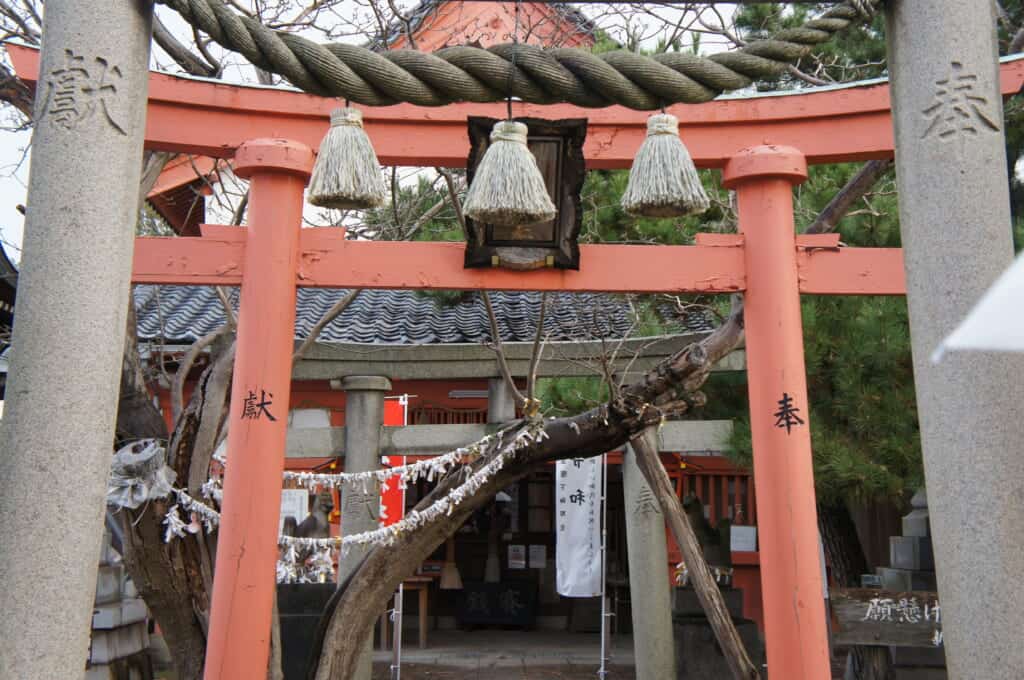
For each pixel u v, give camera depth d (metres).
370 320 11.12
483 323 10.69
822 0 2.99
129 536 5.41
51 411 2.57
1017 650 2.52
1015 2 7.30
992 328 1.60
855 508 10.89
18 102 6.28
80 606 2.56
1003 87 4.77
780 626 4.18
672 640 8.09
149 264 4.65
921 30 2.85
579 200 4.51
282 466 4.48
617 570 13.07
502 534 13.74
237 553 4.30
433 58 2.64
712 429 8.23
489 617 13.38
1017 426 2.62
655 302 8.26
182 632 5.56
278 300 4.57
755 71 2.72
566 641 12.62
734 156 4.77
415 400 10.52
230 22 2.57
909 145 2.86
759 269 4.62
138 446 5.53
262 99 5.07
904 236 2.90
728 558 9.35
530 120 4.26
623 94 2.66
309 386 10.45
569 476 9.28
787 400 4.43
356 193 2.93
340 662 5.21
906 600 6.84
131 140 2.79
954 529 2.65
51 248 2.64
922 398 2.79
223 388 5.66
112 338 2.69
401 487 8.47
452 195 5.66
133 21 2.81
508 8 7.94
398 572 5.32
